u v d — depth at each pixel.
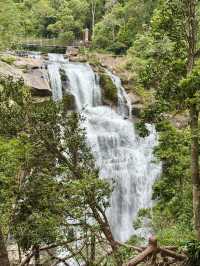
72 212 8.84
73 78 30.03
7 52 35.34
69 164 9.27
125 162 25.41
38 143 9.01
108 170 24.62
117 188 24.25
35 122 8.97
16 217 8.89
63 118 9.25
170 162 13.60
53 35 57.62
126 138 26.77
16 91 9.04
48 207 8.93
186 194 13.70
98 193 8.99
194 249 9.54
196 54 11.15
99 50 45.22
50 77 28.78
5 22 40.12
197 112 10.96
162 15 11.12
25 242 8.95
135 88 31.00
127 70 32.94
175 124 22.48
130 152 25.69
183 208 13.76
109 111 29.33
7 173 8.97
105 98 30.61
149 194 24.78
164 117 12.18
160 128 12.62
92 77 30.89
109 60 35.16
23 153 8.92
